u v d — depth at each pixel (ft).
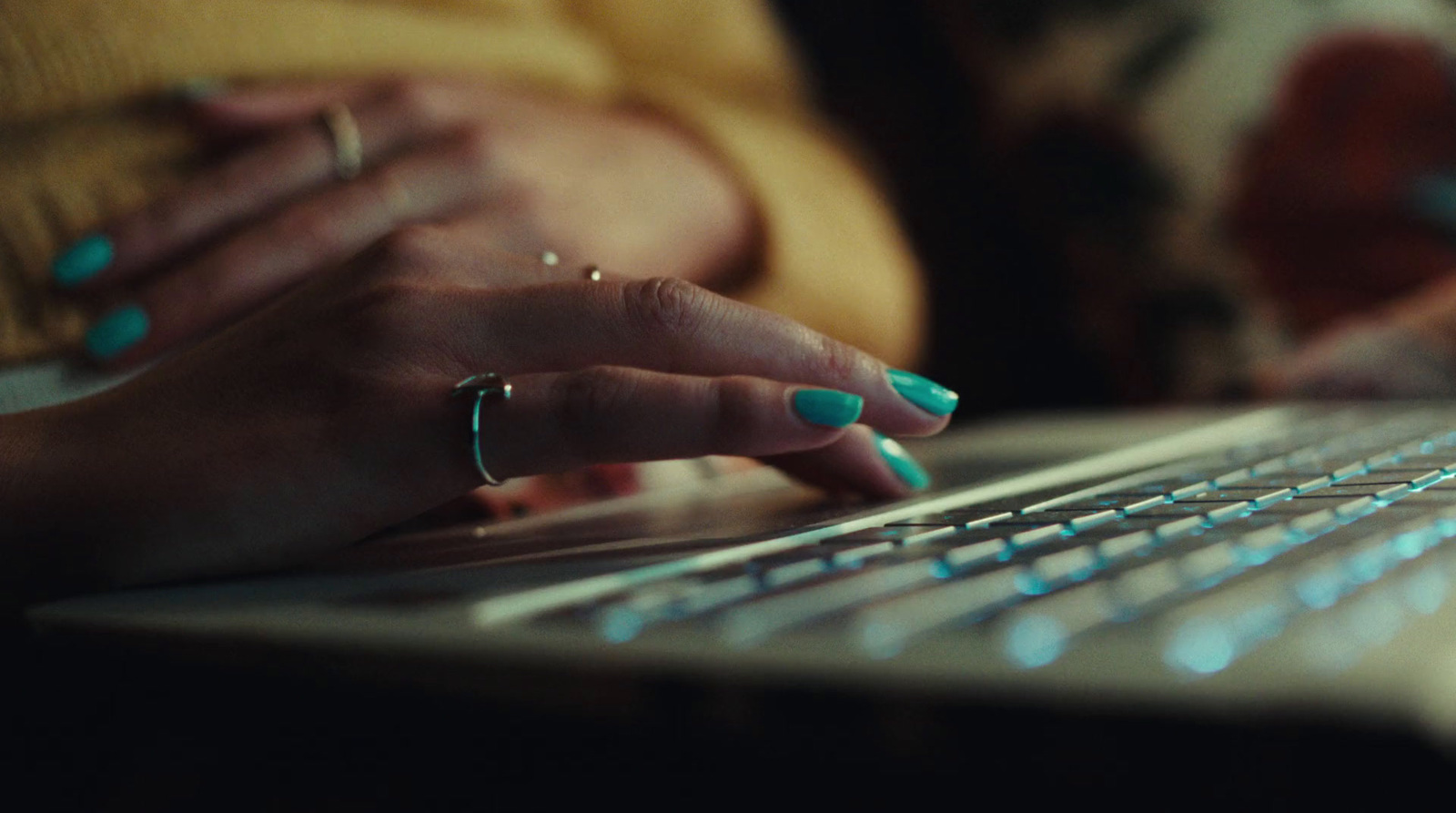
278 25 2.19
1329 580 1.22
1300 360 2.65
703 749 1.21
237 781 1.41
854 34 3.79
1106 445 1.91
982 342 3.55
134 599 1.55
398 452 1.60
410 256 1.69
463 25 2.47
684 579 1.40
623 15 3.06
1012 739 1.01
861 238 2.81
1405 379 2.44
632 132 2.43
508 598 1.37
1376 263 2.76
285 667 1.40
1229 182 2.85
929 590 1.33
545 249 2.11
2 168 1.98
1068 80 3.06
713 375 1.64
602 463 1.60
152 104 2.08
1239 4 2.91
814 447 1.58
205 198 2.00
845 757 1.11
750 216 2.54
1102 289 3.09
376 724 1.37
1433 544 1.34
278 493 1.60
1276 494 1.48
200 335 1.91
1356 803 0.87
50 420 1.66
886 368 1.66
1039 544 1.41
